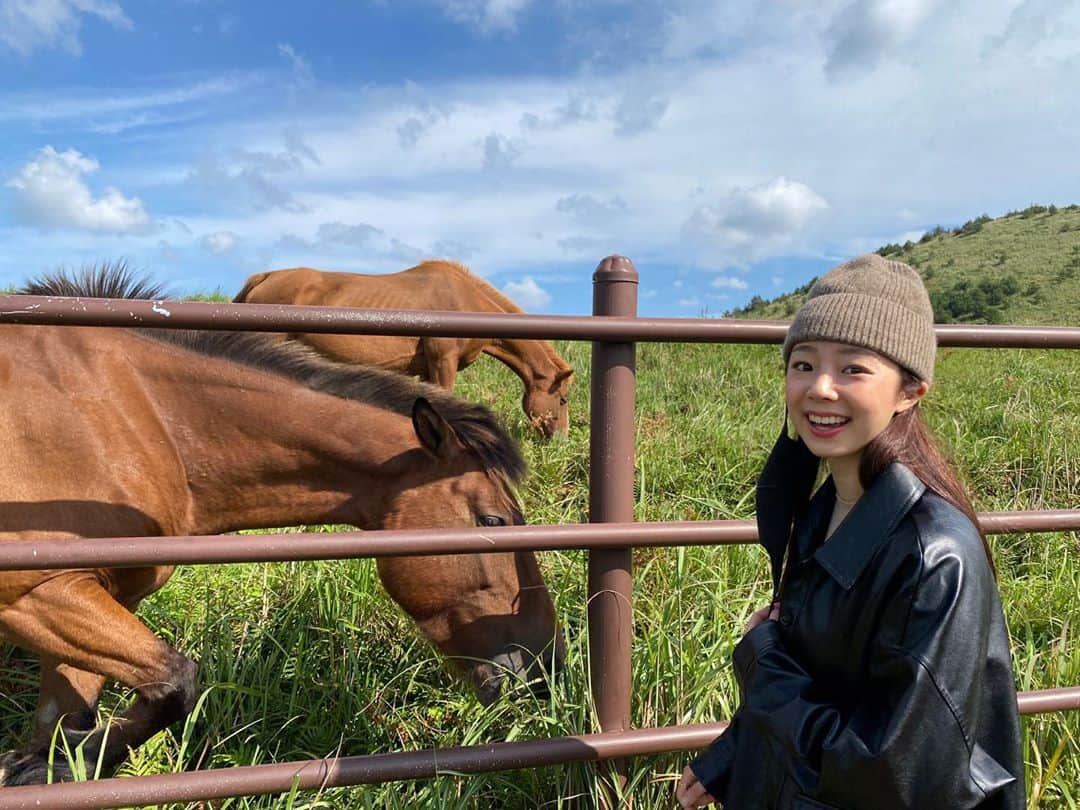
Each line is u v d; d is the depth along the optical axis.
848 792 1.26
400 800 2.25
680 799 1.72
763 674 1.46
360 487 2.71
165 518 2.50
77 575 2.24
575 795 2.22
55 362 2.36
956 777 1.19
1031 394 6.42
